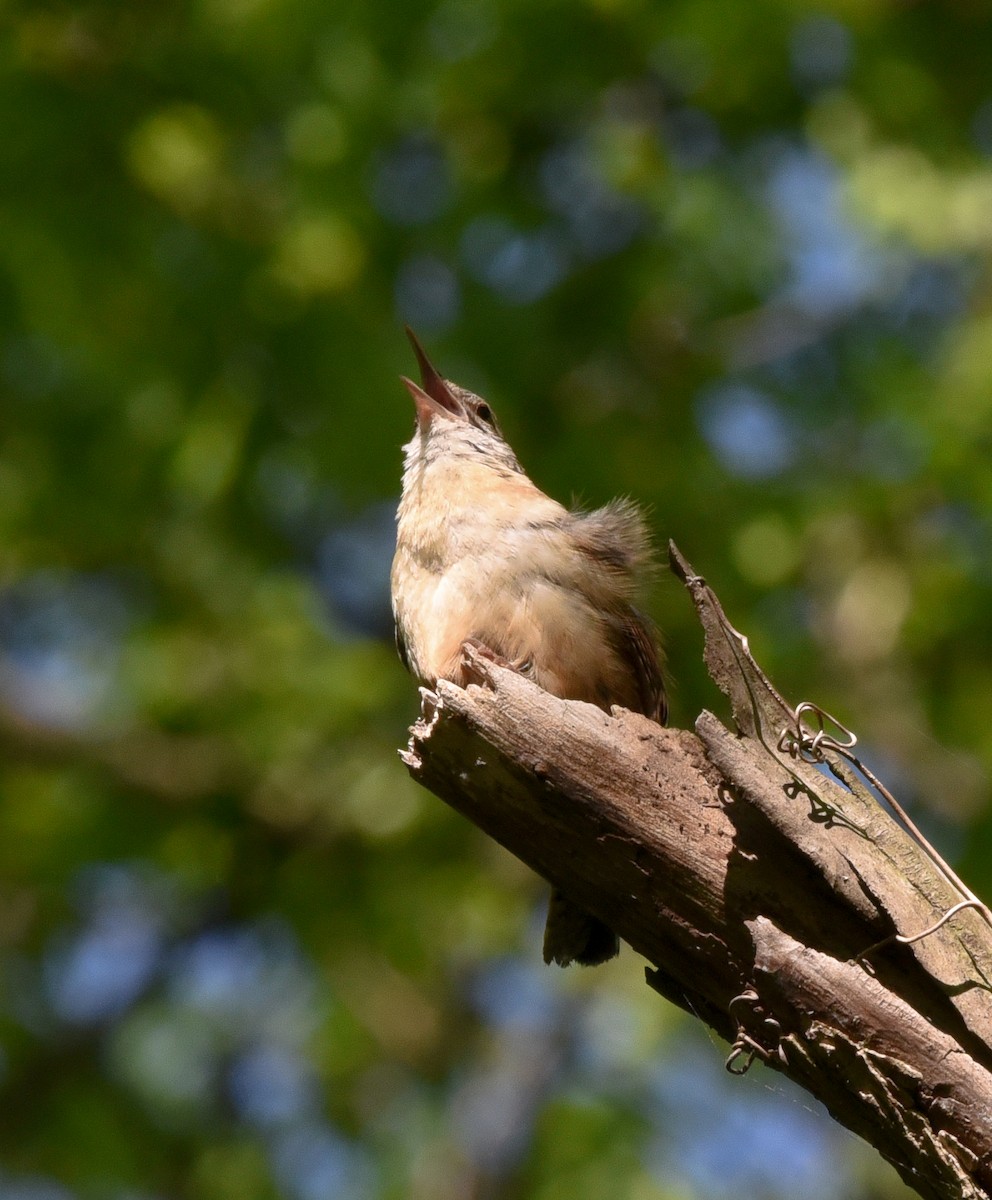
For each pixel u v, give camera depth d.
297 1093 14.38
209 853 13.19
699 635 12.13
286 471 12.36
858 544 12.87
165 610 13.23
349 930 13.18
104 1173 13.66
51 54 12.29
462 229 12.47
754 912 5.20
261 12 12.07
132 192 12.15
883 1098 4.70
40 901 13.53
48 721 13.66
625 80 12.50
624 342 12.81
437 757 5.54
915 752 12.42
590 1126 13.12
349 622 14.02
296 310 11.91
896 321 13.10
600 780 5.33
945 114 12.23
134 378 12.20
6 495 12.61
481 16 12.13
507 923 13.18
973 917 5.05
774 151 12.96
